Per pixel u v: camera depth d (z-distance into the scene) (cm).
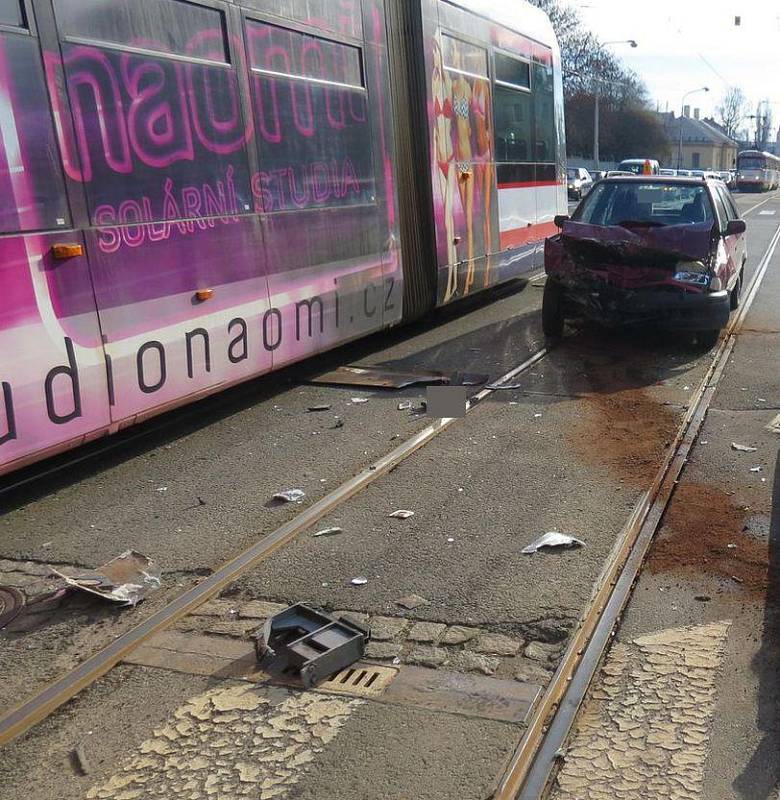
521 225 1308
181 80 626
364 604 418
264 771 305
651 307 912
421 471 600
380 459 629
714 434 666
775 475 573
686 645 373
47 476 616
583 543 475
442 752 311
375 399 797
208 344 666
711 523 500
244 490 579
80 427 558
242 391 838
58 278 533
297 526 509
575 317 1020
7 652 391
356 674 361
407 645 381
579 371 882
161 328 618
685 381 831
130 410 598
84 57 546
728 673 352
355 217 861
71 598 439
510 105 1247
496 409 750
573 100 7856
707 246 902
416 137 986
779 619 393
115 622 414
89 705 347
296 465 625
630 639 380
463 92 1084
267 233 727
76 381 551
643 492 547
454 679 355
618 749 310
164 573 462
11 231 502
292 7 750
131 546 498
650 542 476
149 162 600
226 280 680
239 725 330
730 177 7544
